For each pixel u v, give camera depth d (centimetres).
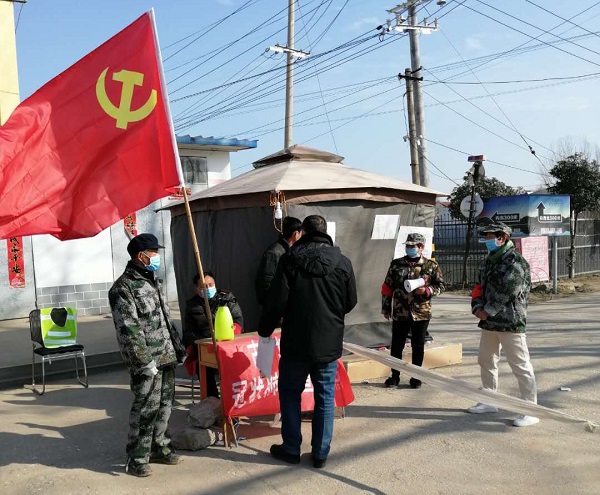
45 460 476
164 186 486
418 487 416
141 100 485
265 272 557
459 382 500
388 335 737
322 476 438
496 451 477
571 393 623
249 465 461
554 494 400
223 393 500
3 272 1135
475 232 1816
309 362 445
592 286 1792
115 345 896
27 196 454
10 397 669
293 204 652
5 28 1061
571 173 2033
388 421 556
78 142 474
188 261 755
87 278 1231
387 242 728
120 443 515
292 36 1927
